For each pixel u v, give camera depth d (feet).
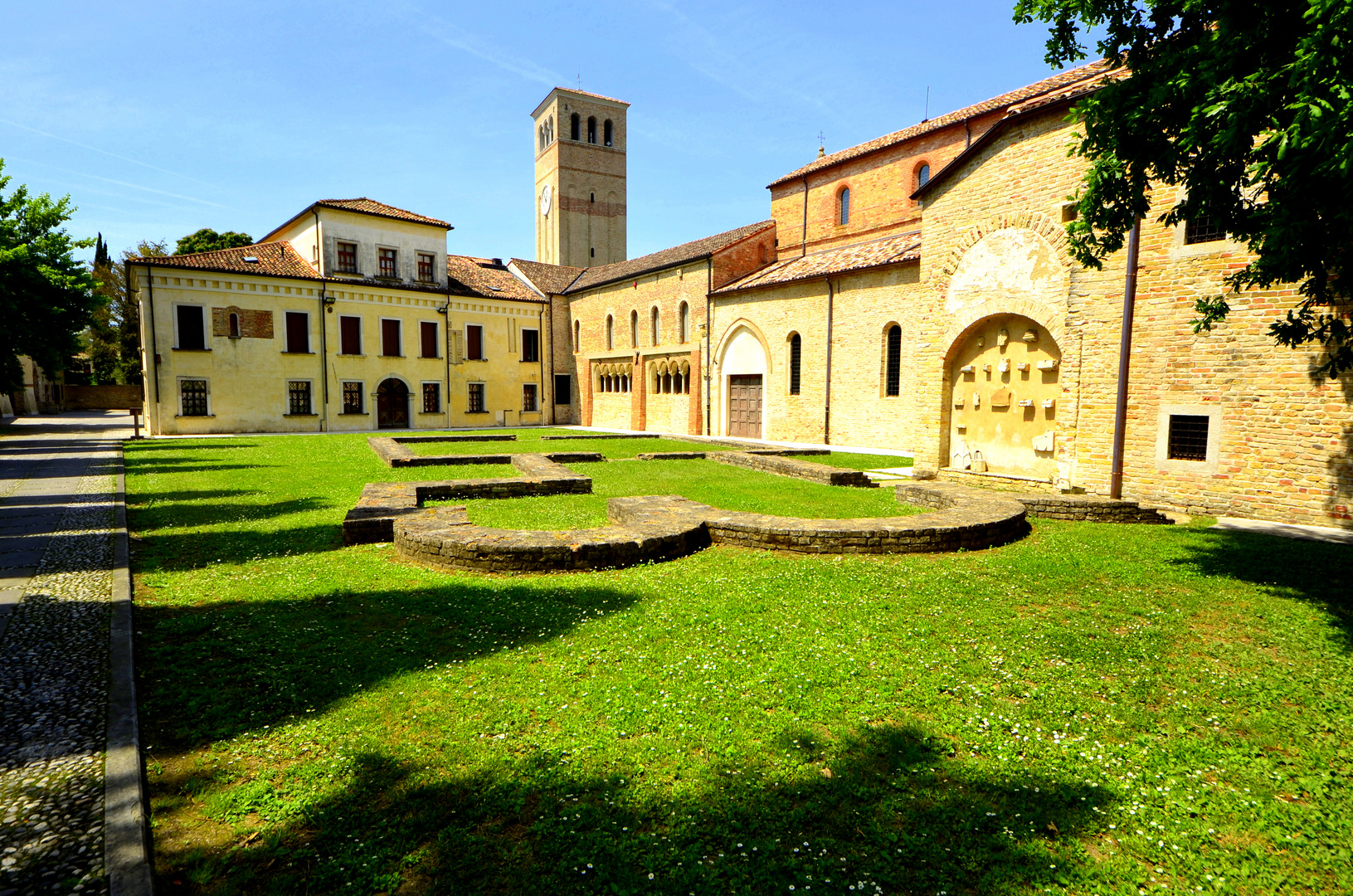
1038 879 10.03
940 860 10.34
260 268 111.34
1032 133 44.42
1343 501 33.96
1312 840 11.05
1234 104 17.28
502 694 15.49
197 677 16.34
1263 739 14.07
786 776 12.41
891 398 80.28
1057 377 44.96
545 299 144.05
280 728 14.02
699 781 12.21
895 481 53.67
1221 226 21.91
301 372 114.62
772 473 57.16
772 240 112.78
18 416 158.20
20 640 18.39
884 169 92.43
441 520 31.01
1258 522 36.09
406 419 127.13
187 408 105.40
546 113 203.82
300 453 73.20
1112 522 37.32
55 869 9.62
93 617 20.29
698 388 109.50
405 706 14.94
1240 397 36.65
